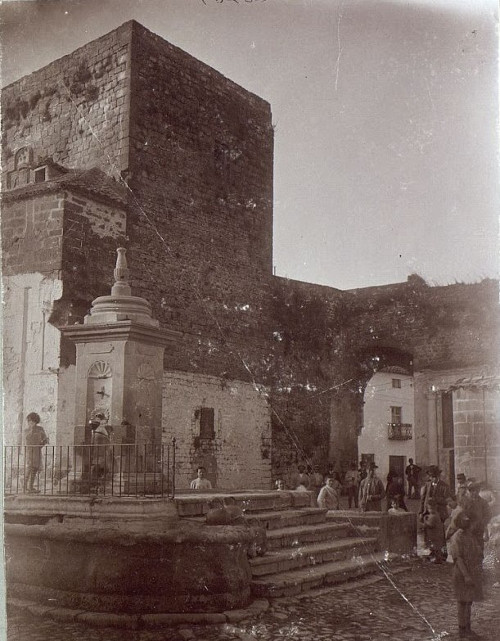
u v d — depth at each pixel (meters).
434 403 15.54
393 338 16.14
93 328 9.52
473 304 13.50
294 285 17.75
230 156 18.09
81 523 7.91
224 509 8.14
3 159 16.58
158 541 7.16
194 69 17.62
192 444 16.34
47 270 13.71
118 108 16.30
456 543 7.09
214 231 17.45
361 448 16.91
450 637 6.86
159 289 16.11
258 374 17.34
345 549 9.84
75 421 9.52
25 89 17.36
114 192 15.34
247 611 7.22
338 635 6.79
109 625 6.80
